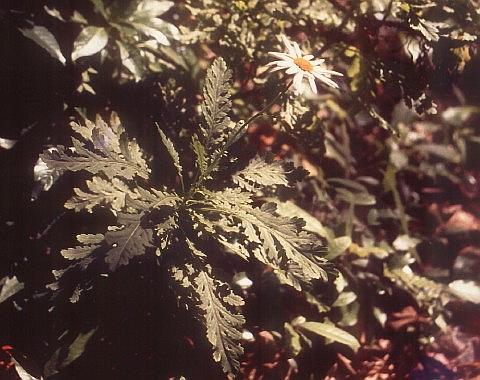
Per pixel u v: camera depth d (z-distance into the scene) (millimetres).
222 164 727
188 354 761
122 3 784
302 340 822
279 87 814
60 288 666
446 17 804
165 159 791
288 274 694
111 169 681
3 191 753
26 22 733
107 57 807
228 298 678
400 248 926
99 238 649
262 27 865
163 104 817
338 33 827
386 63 816
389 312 897
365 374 852
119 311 745
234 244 706
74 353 737
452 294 903
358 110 854
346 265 877
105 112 809
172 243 685
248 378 795
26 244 762
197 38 854
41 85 756
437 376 869
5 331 767
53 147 758
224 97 708
